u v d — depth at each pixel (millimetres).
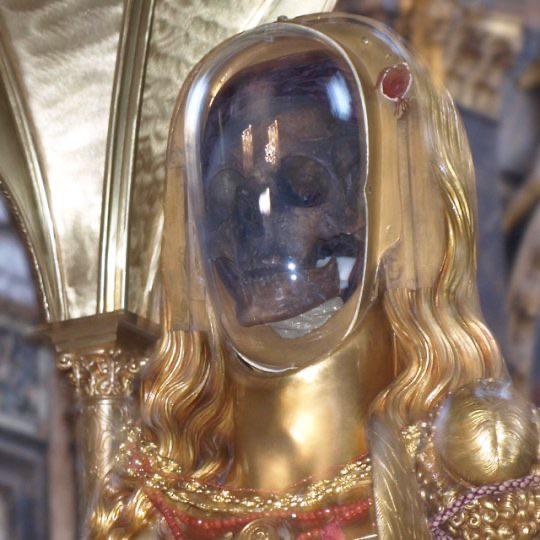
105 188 5484
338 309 3768
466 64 9664
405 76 3859
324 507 3645
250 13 5367
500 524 3266
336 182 3799
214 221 3926
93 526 4004
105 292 5375
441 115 3906
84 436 5172
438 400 3656
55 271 5449
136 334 5320
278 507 3691
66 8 5543
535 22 9695
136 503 3969
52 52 5594
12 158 5590
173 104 5504
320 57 3941
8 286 10531
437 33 9438
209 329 4035
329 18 4121
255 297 3816
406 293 3771
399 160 3814
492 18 9547
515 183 9836
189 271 4051
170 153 4137
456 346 3711
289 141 3854
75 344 5309
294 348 3789
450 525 3314
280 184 3832
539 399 9578
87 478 5098
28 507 10266
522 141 9930
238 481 3871
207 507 3803
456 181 3793
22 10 5598
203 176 3973
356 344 3793
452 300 3764
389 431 3518
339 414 3762
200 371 4078
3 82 5617
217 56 4059
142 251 5434
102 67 5559
